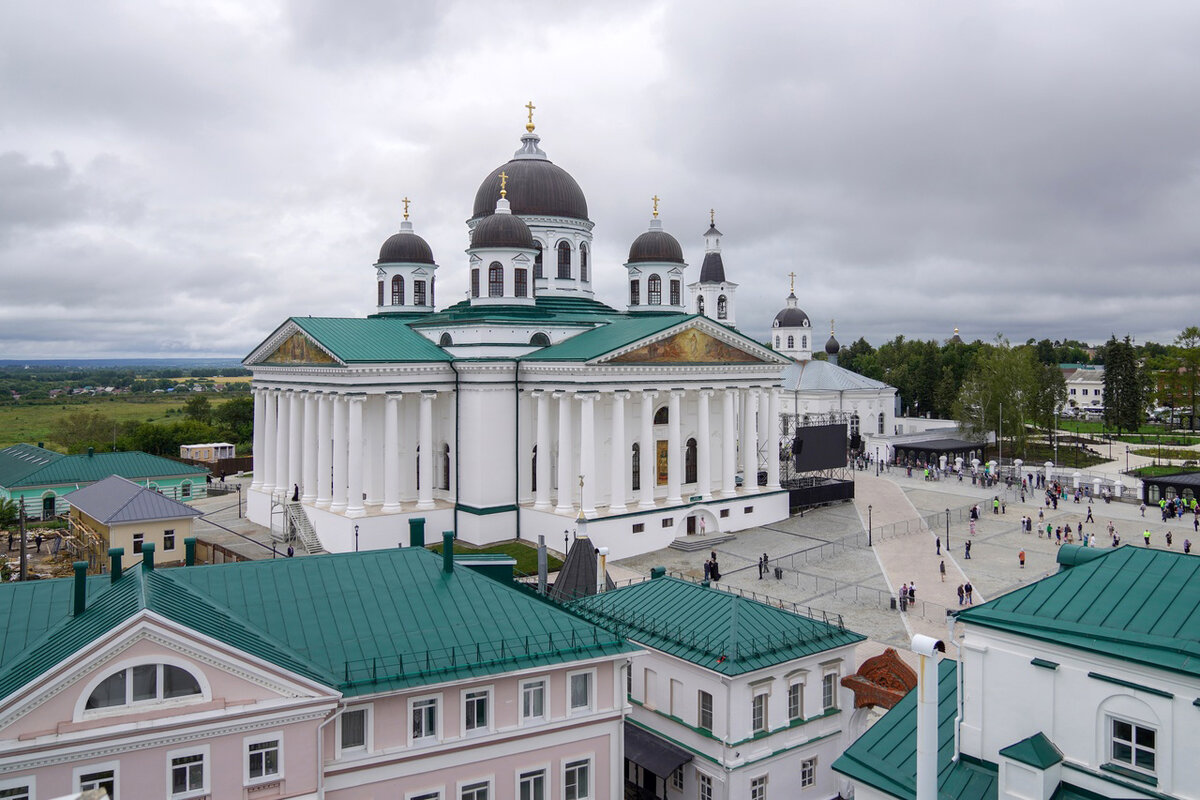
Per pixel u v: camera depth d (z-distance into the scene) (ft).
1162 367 550.77
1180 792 64.08
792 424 431.02
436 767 90.79
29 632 87.66
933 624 183.11
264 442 291.38
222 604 93.50
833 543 253.65
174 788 76.07
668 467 260.42
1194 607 69.51
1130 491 340.59
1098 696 68.95
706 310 418.72
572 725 98.07
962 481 361.51
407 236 321.73
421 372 250.98
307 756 81.20
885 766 83.25
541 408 250.78
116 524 230.07
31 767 70.33
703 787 113.91
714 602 125.90
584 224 305.73
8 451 372.38
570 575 161.99
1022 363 450.30
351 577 103.14
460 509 254.88
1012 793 71.00
